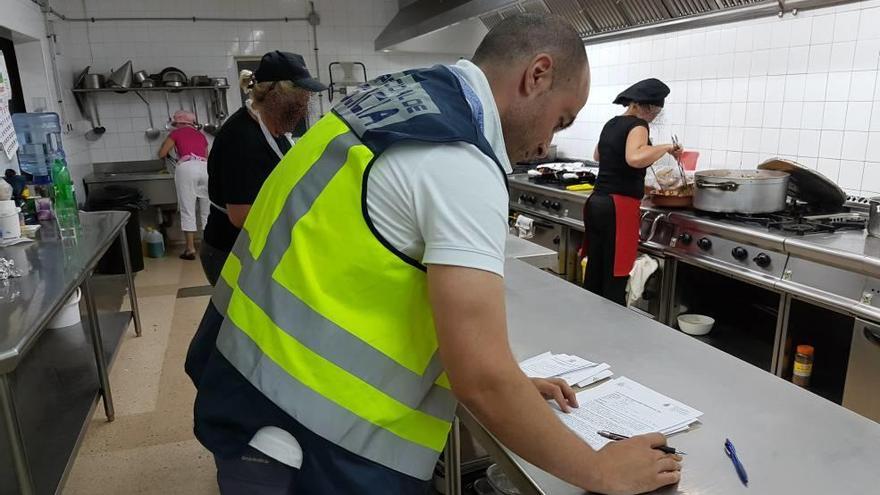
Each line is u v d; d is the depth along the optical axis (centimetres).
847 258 201
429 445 90
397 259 78
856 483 83
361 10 611
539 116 90
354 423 82
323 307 80
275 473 86
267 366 82
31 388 240
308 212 82
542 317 153
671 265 286
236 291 88
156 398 278
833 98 270
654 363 125
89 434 247
